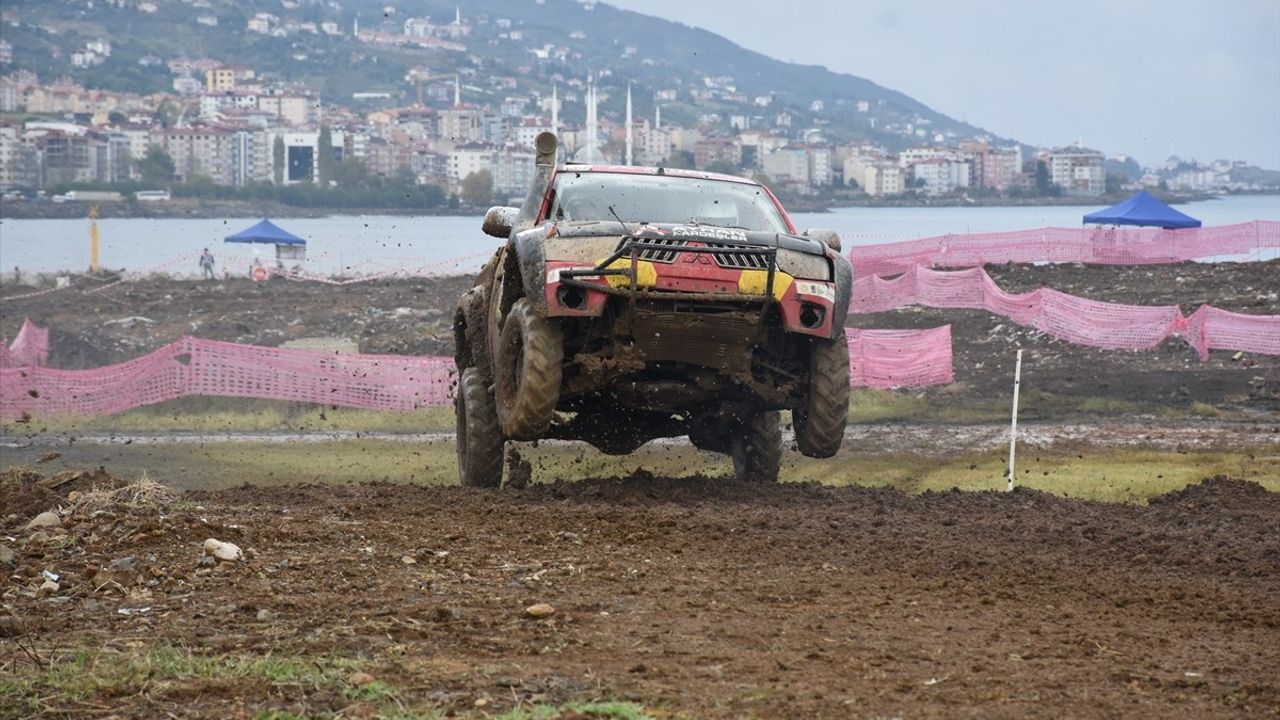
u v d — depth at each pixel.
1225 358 42.50
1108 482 23.83
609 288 16.42
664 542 14.20
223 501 17.20
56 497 15.68
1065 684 9.00
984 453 29.34
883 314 51.41
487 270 20.28
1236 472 25.28
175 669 8.89
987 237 69.31
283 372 38.53
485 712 8.07
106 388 37.72
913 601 11.73
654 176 19.27
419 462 29.27
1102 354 43.81
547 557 13.27
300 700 8.27
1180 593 12.25
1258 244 66.94
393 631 10.13
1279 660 9.83
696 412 18.83
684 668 9.25
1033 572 13.12
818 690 8.70
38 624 10.34
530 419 17.09
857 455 29.16
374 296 61.84
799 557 13.60
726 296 16.48
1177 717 8.28
